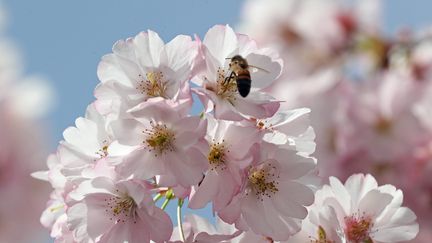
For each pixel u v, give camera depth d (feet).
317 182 1.98
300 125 1.95
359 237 2.01
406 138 2.62
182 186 1.87
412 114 2.64
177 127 1.89
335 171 2.62
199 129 1.88
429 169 2.58
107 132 1.92
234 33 1.96
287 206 1.95
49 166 1.98
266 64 1.97
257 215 1.94
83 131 1.96
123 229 1.93
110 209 1.93
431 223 2.56
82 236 1.93
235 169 1.90
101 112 1.90
